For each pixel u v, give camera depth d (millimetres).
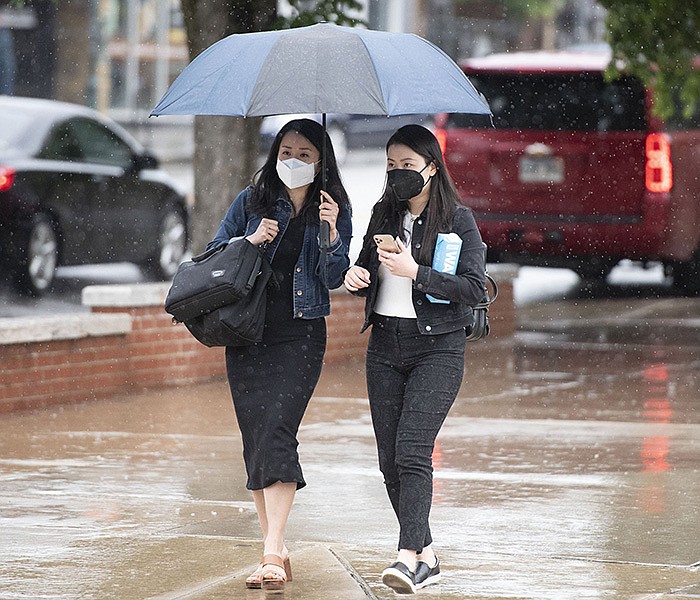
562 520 18062
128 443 23344
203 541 17078
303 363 15422
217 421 25422
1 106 40281
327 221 15148
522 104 42344
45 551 16594
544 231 42219
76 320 27172
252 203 15422
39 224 39000
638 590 14898
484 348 35000
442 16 129625
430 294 14727
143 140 90875
